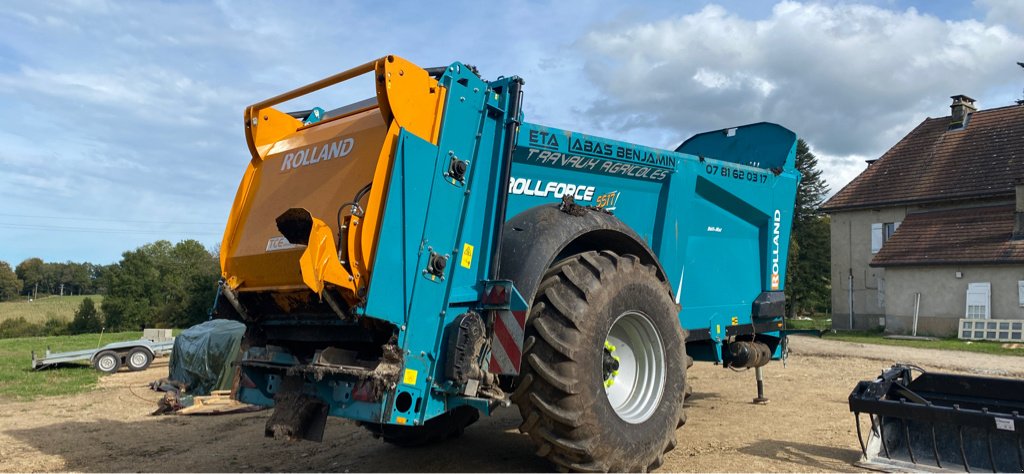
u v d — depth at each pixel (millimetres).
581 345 3672
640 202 5477
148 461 5410
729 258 6465
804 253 45625
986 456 4305
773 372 10180
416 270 3537
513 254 3951
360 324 3545
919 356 13656
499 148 4074
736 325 6484
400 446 5258
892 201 25391
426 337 3562
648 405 4234
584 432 3652
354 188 3658
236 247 4320
